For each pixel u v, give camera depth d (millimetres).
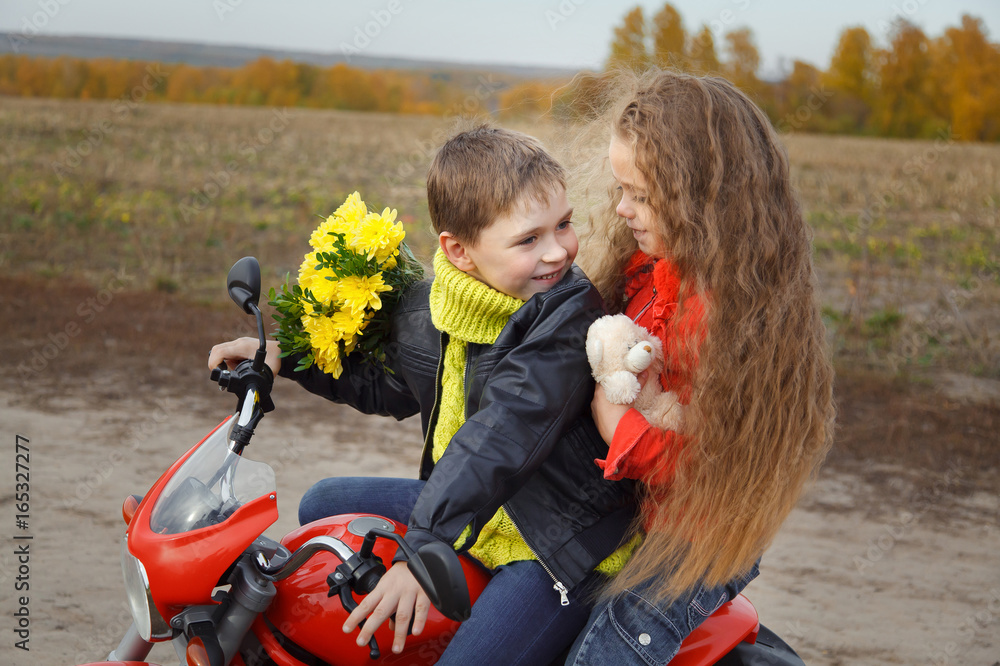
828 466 5051
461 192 1696
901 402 6168
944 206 15227
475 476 1496
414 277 2004
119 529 3715
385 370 2012
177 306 7887
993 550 4074
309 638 1537
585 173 2121
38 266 9000
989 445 5395
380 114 42250
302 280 1944
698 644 1687
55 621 2924
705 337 1636
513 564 1705
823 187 16812
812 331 1732
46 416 5188
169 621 1507
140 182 14344
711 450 1611
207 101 42031
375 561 1441
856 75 39656
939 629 3322
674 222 1676
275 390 6258
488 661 1601
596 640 1613
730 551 1642
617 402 1595
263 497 1510
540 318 1626
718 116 1695
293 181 15492
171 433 5016
